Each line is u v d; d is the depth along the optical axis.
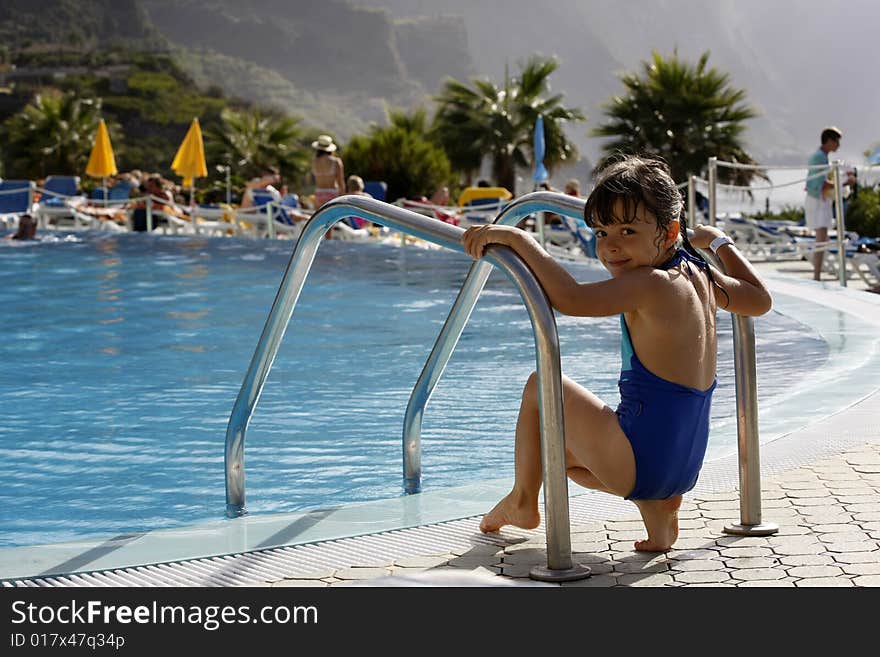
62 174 40.78
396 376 4.76
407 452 2.92
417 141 27.23
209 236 14.67
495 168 33.50
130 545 2.24
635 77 29.97
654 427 2.01
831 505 2.45
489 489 2.73
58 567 2.11
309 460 3.32
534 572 2.00
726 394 4.37
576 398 2.09
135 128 79.81
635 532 2.30
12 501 2.91
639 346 2.02
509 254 1.98
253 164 37.31
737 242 13.91
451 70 198.88
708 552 2.15
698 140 28.66
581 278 8.95
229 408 4.12
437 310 7.17
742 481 2.28
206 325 6.37
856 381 4.07
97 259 11.00
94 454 3.42
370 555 2.18
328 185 14.22
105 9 131.62
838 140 9.81
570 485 2.75
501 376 4.74
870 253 9.67
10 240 13.79
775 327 6.17
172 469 3.23
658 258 2.04
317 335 6.02
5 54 89.12
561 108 33.59
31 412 4.03
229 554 2.19
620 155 2.09
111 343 5.68
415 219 2.18
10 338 5.84
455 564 2.11
